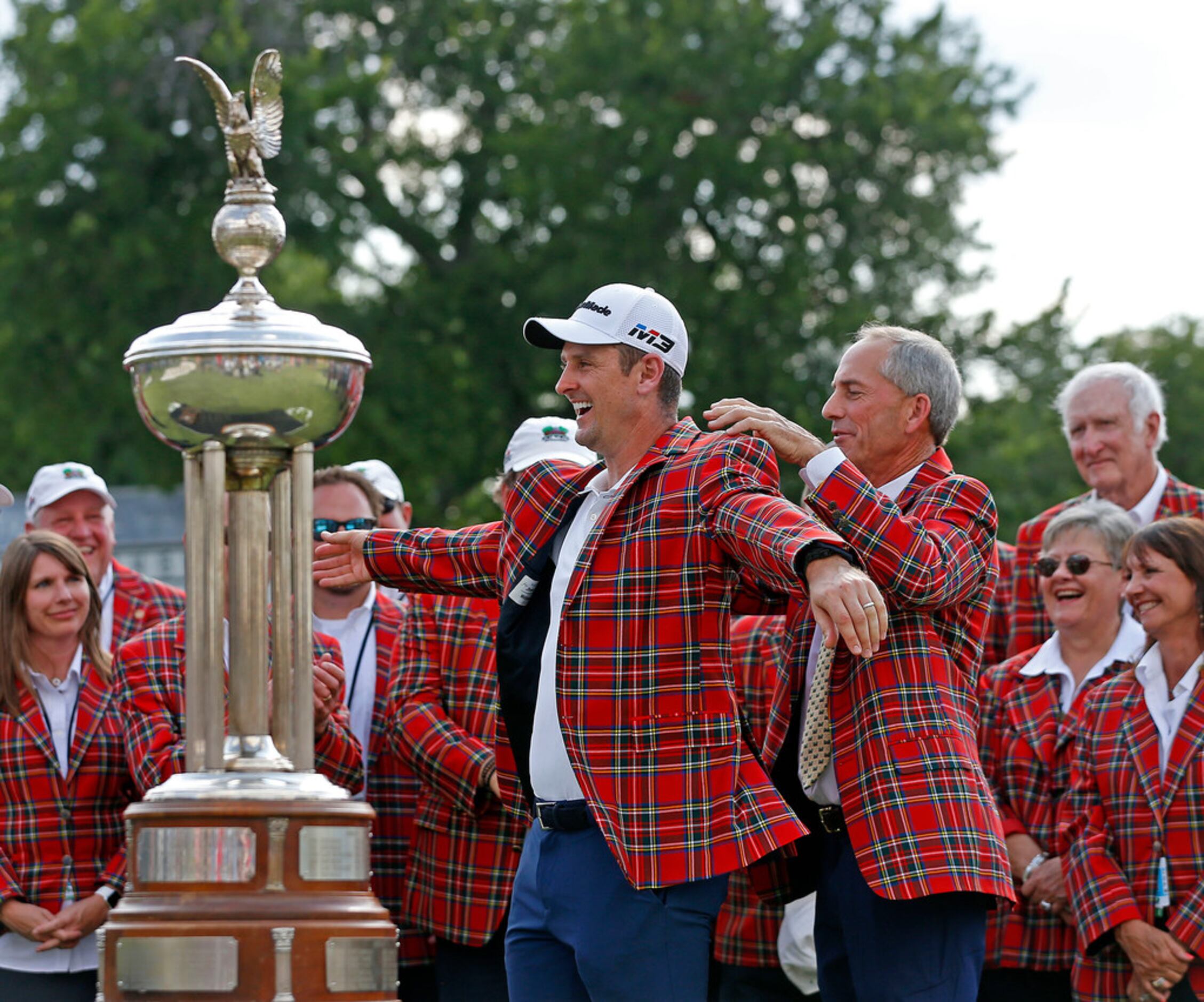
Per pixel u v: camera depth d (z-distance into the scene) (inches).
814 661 636.1
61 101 3196.4
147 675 800.3
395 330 3201.3
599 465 609.0
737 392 2970.0
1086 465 965.8
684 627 553.0
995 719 866.1
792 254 3090.6
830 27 3216.0
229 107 482.0
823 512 590.6
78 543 932.6
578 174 3080.7
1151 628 793.6
